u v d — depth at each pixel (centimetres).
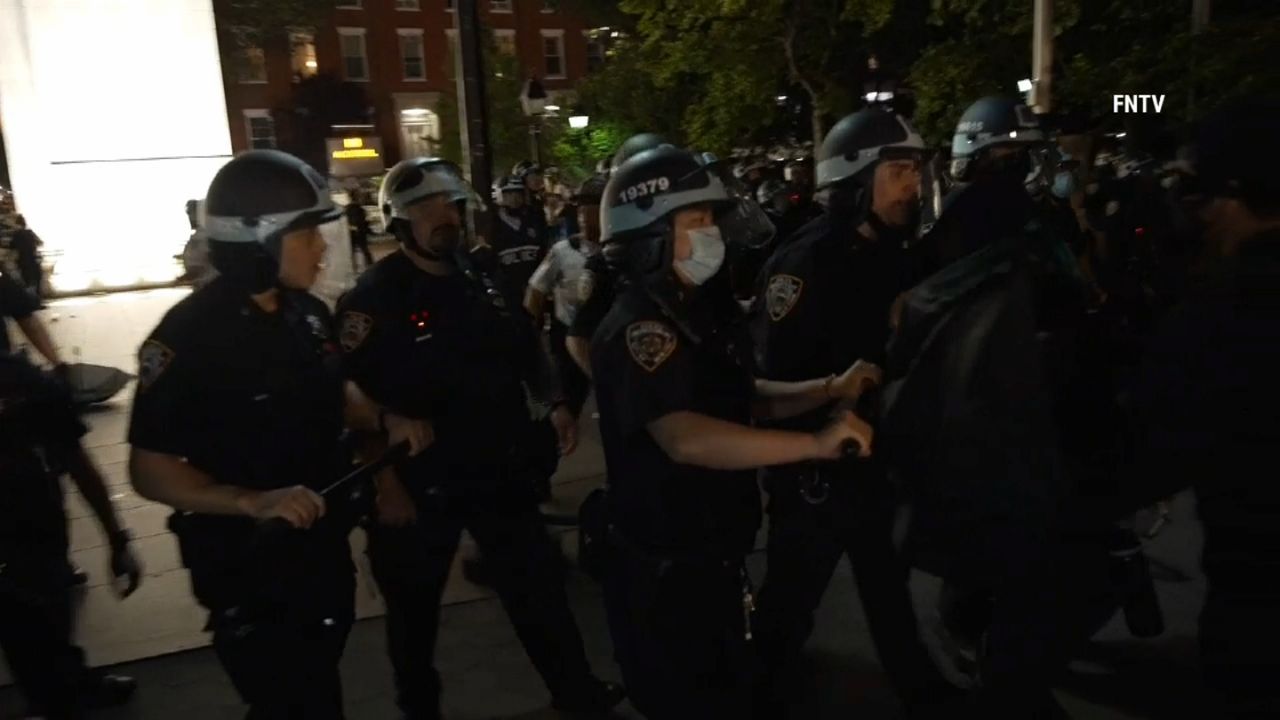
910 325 269
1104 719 338
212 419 237
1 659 414
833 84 1806
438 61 4759
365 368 319
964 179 297
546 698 373
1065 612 279
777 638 315
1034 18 996
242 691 246
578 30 5006
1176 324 204
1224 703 202
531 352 362
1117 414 269
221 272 239
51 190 2306
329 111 4459
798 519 303
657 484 239
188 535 245
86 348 1458
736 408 250
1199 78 824
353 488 265
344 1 4522
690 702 246
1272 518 190
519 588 348
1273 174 186
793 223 789
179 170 2389
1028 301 259
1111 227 637
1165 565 441
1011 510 258
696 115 1856
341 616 260
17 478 327
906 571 322
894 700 359
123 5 2338
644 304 236
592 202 565
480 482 335
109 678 381
